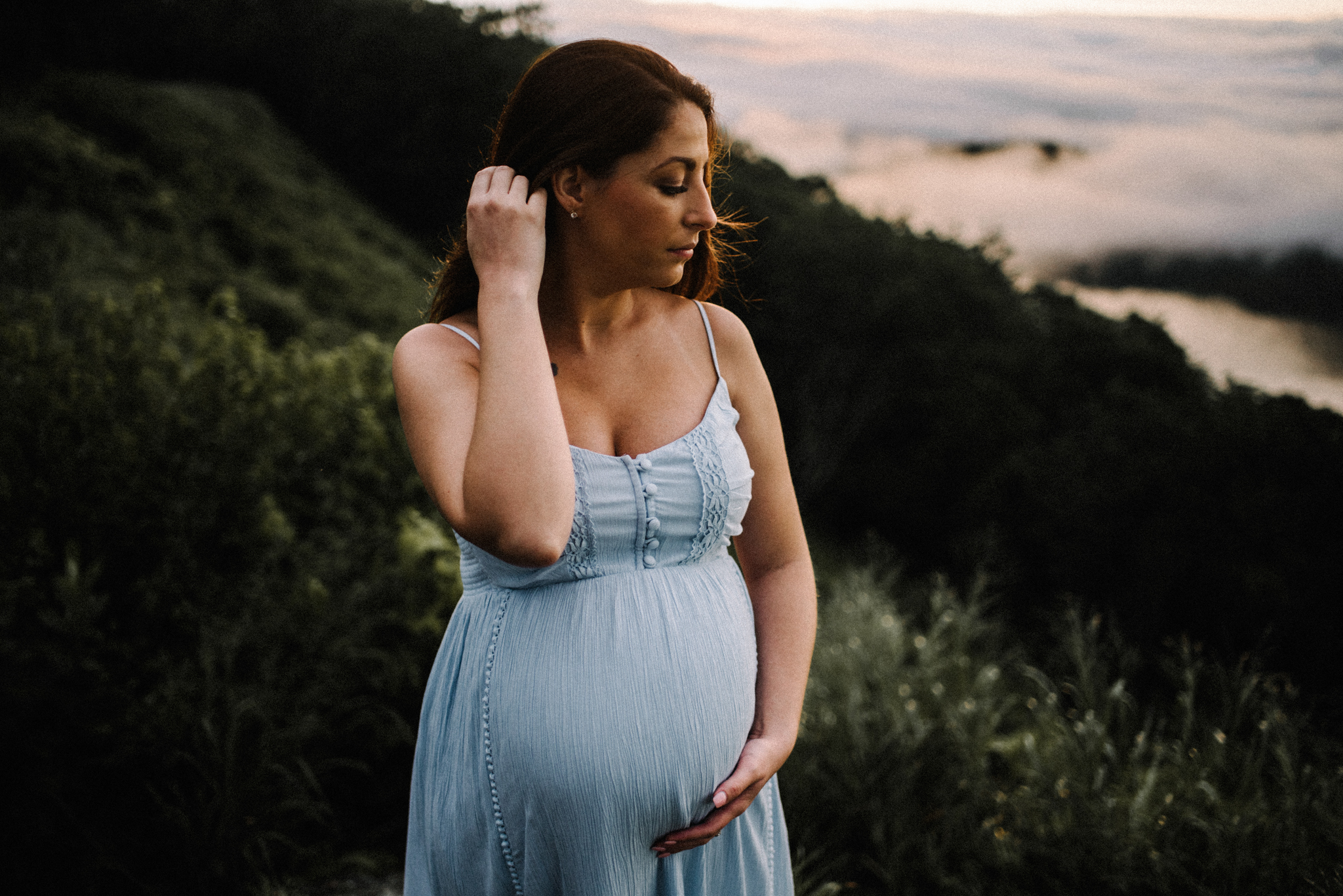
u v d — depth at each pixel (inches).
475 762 38.8
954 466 630.5
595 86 35.5
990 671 122.3
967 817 97.7
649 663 37.5
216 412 115.8
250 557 107.9
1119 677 119.6
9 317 123.3
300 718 94.7
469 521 33.0
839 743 106.6
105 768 87.3
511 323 34.4
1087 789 93.0
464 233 39.9
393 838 97.7
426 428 36.2
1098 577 303.6
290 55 1208.2
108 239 608.4
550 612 37.8
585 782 36.4
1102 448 354.9
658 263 37.5
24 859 82.6
